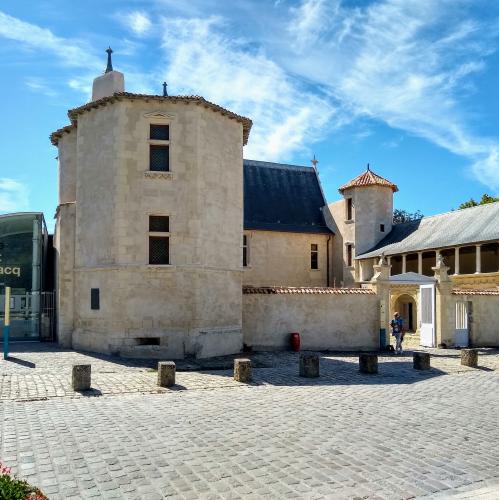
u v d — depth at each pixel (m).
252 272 33.75
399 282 22.58
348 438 7.86
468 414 9.66
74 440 7.54
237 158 20.33
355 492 5.72
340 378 13.92
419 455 7.07
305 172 41.16
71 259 19.70
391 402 10.72
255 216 35.31
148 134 17.97
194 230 17.86
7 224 22.47
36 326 22.30
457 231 30.36
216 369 15.08
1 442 7.39
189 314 17.58
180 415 9.25
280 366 15.86
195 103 18.16
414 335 27.67
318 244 36.66
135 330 17.19
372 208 35.19
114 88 21.66
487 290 24.84
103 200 18.09
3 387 11.62
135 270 17.41
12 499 4.05
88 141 18.95
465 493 5.73
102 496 5.50
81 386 11.44
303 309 20.95
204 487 5.80
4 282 22.25
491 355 20.19
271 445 7.44
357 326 21.52
